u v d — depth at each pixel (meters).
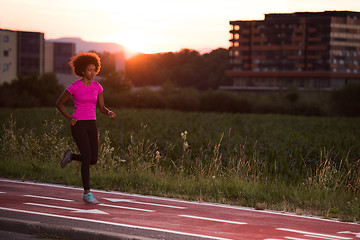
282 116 77.12
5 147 12.84
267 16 189.12
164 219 6.44
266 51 189.12
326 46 184.62
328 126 51.38
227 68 190.12
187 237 5.44
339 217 7.47
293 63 187.50
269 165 15.56
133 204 7.52
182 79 172.88
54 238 5.41
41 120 38.16
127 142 20.80
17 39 133.00
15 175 10.17
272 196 8.88
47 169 10.64
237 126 43.59
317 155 19.88
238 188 9.24
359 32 190.38
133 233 5.53
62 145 12.27
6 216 6.13
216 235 5.66
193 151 17.23
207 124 44.59
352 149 21.78
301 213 7.56
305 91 103.00
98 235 5.33
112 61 108.19
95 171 10.64
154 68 130.62
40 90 88.75
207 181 9.85
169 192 9.07
